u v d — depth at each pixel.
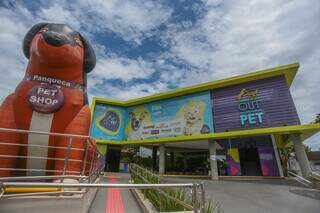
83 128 5.48
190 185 2.75
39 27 6.08
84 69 6.29
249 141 18.80
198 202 2.75
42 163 5.01
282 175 16.67
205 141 16.06
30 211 3.57
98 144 18.69
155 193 5.89
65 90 5.50
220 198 8.06
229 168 18.44
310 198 8.34
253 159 18.31
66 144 5.12
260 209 6.61
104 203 6.30
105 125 18.97
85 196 4.48
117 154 20.39
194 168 22.31
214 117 14.95
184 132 15.88
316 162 34.75
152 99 18.58
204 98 15.86
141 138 18.00
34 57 5.48
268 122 12.89
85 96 6.03
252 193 9.24
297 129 11.69
